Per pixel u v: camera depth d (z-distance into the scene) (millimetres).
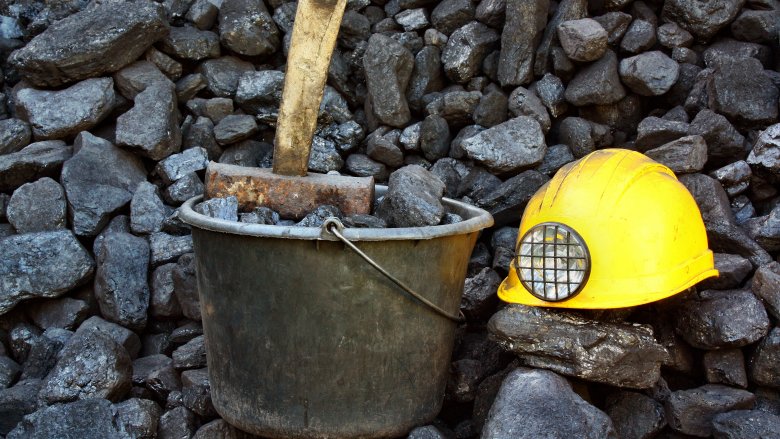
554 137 1824
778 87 1694
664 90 1766
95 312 1754
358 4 1964
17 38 1986
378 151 1847
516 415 1357
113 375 1531
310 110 1494
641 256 1394
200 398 1534
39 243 1704
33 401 1539
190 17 1945
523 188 1730
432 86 1906
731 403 1417
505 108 1831
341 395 1382
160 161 1831
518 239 1470
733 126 1694
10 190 1809
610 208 1402
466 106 1842
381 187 1647
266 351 1382
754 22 1771
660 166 1476
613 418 1450
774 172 1616
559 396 1370
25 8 2020
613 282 1396
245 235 1351
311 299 1351
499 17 1864
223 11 1948
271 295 1360
